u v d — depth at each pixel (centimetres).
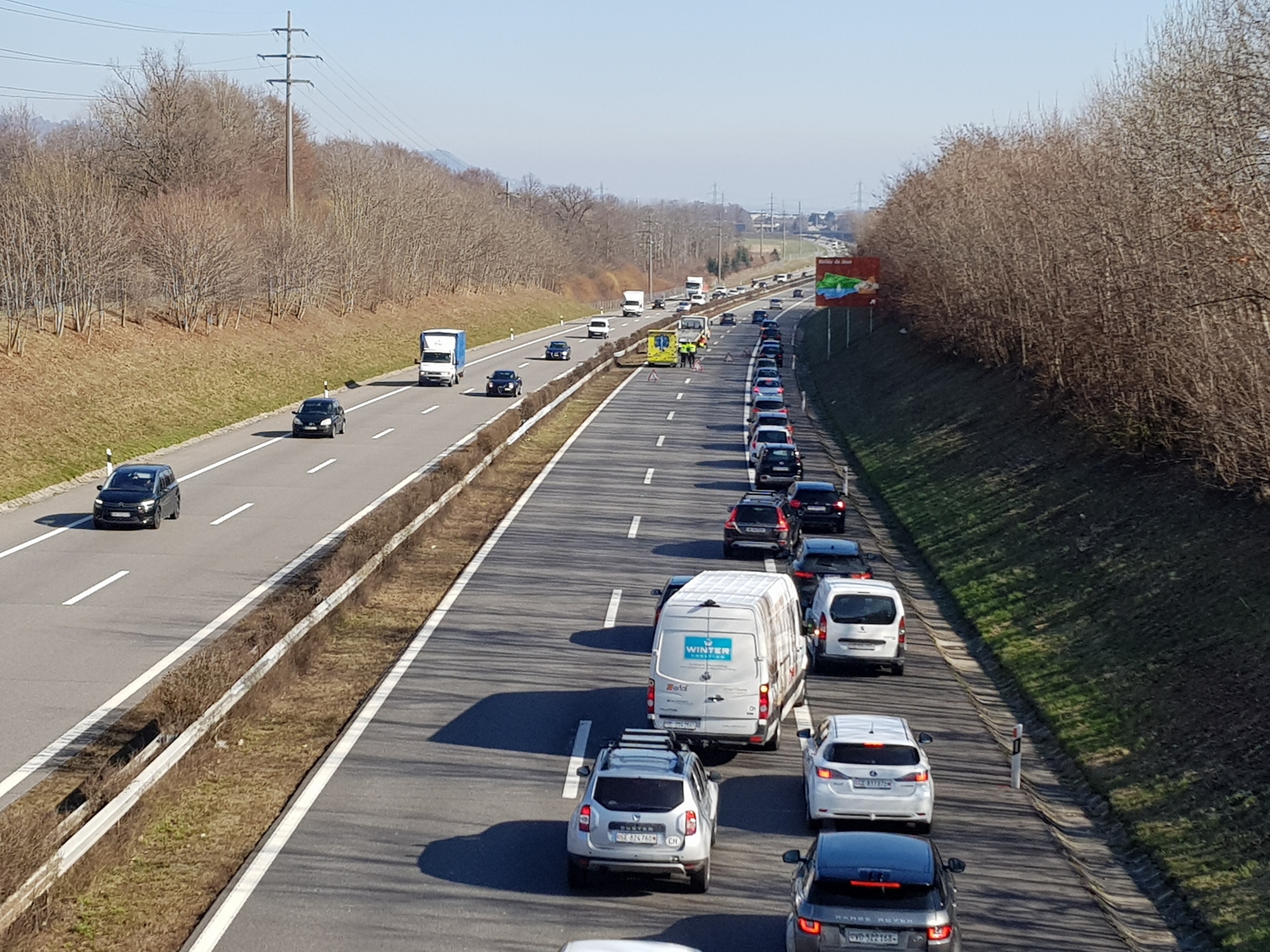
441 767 2016
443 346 8188
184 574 3200
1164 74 3734
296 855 1659
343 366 8438
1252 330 2848
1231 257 2794
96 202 6750
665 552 3712
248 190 10838
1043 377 4831
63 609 2847
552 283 18962
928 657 2753
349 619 2905
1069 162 4891
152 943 1394
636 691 2441
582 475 5000
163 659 2477
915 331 7812
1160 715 2170
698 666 2020
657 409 7225
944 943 1260
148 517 3731
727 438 6147
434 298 13038
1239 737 1958
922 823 1764
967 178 6925
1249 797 1788
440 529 3928
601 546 3762
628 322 15188
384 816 1805
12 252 6100
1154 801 1906
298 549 3500
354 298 10494
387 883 1580
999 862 1697
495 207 17262
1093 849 1825
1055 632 2767
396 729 2194
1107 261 3938
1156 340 3425
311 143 14600
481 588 3238
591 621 2948
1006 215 5659
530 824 1792
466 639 2772
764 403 6706
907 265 8156
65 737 2038
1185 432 3412
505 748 2111
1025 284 5241
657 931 1462
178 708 1919
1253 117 2853
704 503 4491
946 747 2175
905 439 5453
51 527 3766
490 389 7506
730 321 14862
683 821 1537
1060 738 2253
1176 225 3244
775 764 2084
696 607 2034
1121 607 2712
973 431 4984
